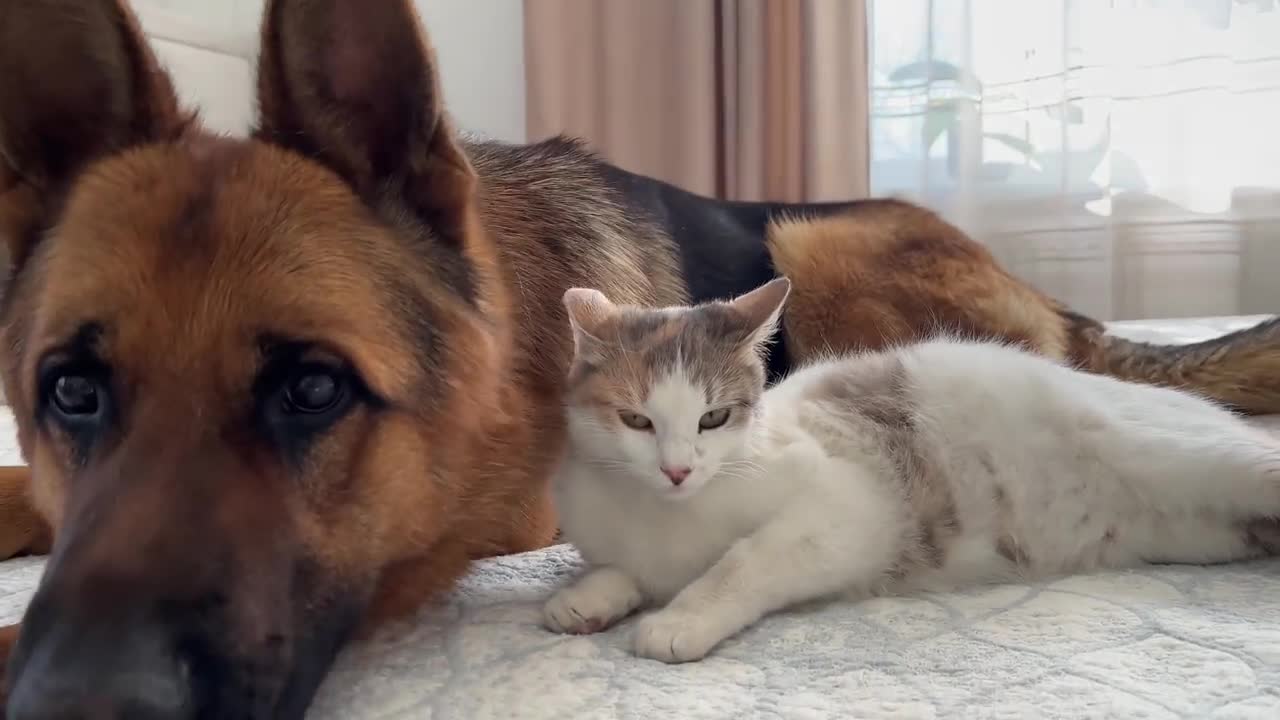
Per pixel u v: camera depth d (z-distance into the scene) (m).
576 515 0.64
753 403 0.63
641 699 0.51
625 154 1.86
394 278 0.58
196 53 1.53
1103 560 0.67
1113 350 1.04
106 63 0.60
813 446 0.64
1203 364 1.00
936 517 0.65
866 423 0.67
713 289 0.99
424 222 0.62
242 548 0.50
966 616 0.59
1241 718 0.48
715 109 1.83
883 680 0.52
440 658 0.57
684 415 0.61
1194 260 1.79
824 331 1.02
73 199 0.58
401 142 0.61
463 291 0.62
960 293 1.02
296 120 0.60
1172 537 0.66
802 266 1.02
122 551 0.48
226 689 0.48
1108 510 0.66
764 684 0.52
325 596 0.54
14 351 0.58
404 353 0.57
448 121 0.61
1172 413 0.68
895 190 1.85
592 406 0.63
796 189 1.81
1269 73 1.71
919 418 0.67
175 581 0.48
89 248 0.54
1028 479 0.66
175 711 0.45
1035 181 1.78
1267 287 1.79
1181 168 1.76
